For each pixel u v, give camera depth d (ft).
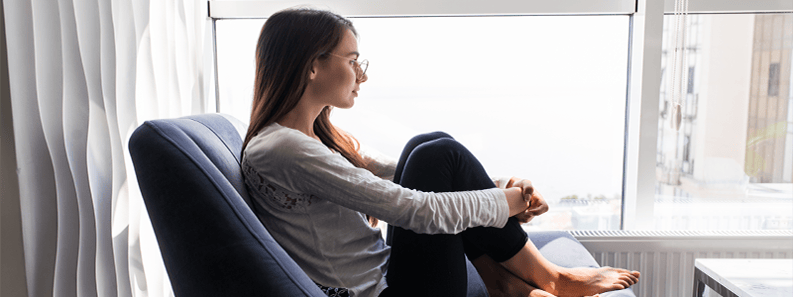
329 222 3.10
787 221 5.35
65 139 3.22
